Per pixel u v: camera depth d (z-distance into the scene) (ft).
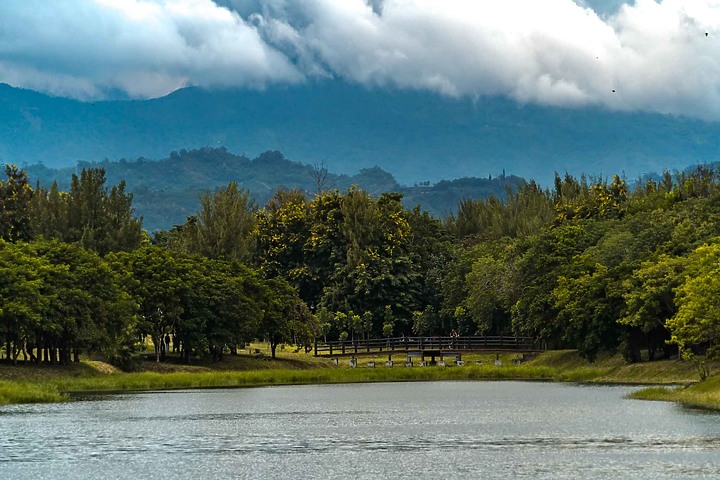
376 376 417.49
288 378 403.54
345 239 585.63
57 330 349.00
